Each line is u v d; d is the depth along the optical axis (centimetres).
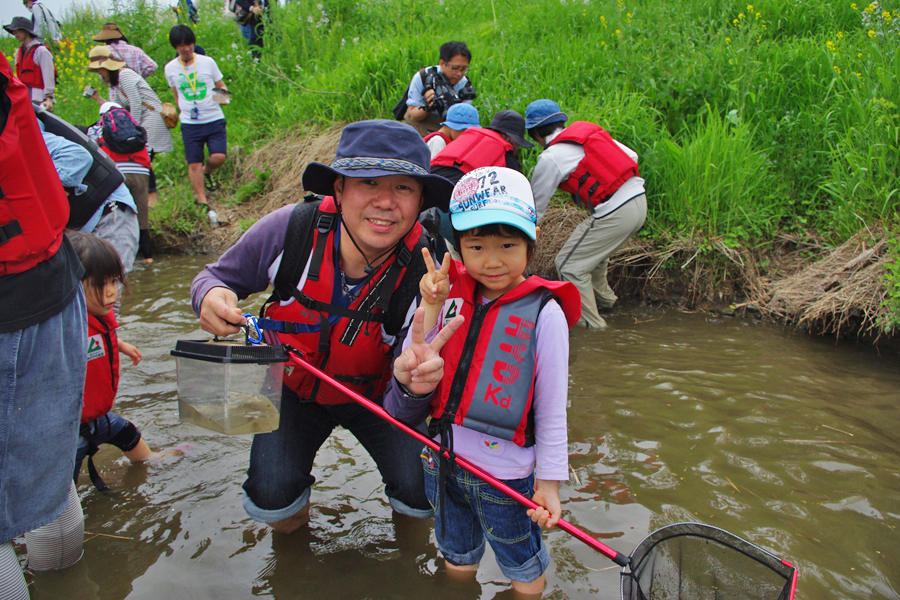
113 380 259
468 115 458
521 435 186
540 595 213
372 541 244
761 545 234
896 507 256
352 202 191
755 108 573
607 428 321
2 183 154
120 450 309
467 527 210
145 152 610
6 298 159
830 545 235
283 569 228
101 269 240
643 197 458
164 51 1125
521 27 816
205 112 705
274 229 204
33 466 170
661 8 732
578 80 652
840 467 284
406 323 209
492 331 186
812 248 514
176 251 686
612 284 543
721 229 523
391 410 198
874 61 571
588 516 254
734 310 498
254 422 188
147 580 221
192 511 261
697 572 181
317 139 750
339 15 973
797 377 379
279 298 217
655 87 609
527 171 581
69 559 225
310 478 236
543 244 550
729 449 300
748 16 696
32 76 773
